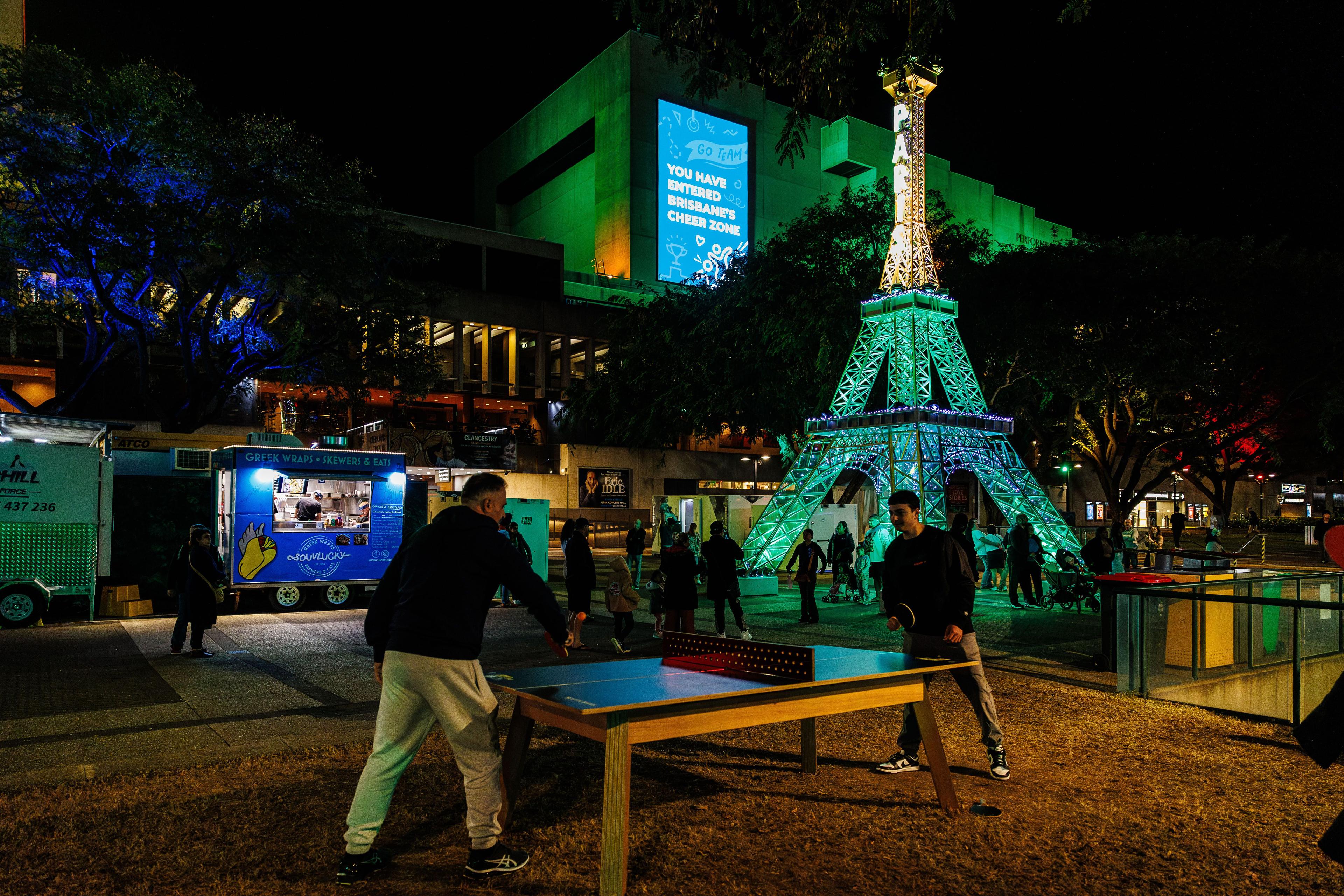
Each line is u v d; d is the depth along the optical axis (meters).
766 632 13.12
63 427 14.80
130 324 21.80
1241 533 59.16
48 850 4.08
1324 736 2.62
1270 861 4.07
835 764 5.65
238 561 15.10
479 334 50.25
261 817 4.55
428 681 3.75
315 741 6.30
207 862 3.95
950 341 24.02
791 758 5.77
